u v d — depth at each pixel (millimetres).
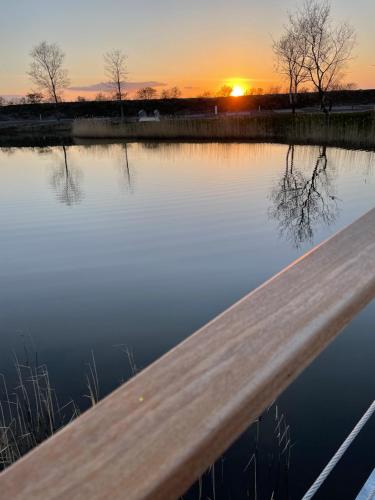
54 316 3920
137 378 343
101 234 6582
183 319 3764
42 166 15953
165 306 4027
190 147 19859
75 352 3258
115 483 266
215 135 23609
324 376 2662
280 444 2105
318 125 19219
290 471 1938
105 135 29984
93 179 12188
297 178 10656
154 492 265
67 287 4594
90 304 4141
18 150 24219
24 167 15883
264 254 5434
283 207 7863
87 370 2980
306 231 6391
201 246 5789
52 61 48188
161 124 25969
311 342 393
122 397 324
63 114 58562
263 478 1905
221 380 343
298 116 20547
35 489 259
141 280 4684
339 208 7703
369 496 758
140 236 6359
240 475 1936
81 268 5145
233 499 1805
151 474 272
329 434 2148
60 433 295
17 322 3848
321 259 515
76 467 273
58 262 5406
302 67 28156
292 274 485
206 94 64875
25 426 2279
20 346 3404
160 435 296
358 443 2076
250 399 332
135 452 284
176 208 8047
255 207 7914
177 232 6484
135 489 264
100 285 4602
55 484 263
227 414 315
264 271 4879
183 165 13797
